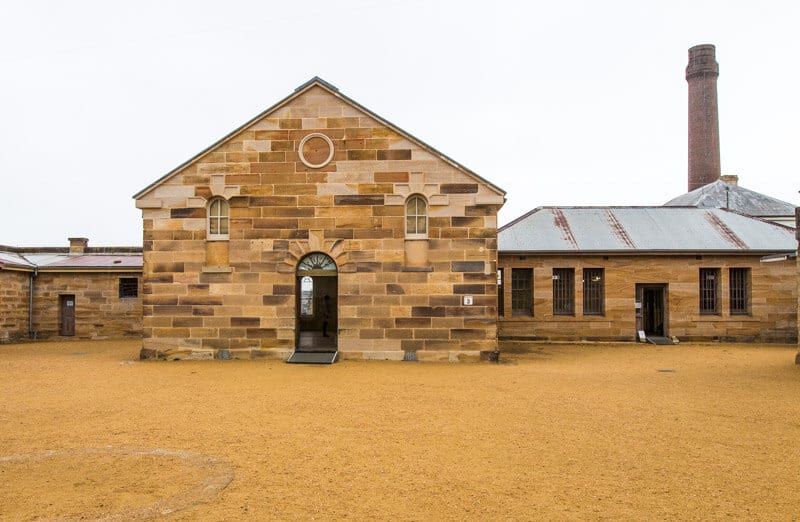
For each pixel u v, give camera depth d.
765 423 11.01
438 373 17.30
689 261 27.11
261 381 15.74
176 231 20.33
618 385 15.23
